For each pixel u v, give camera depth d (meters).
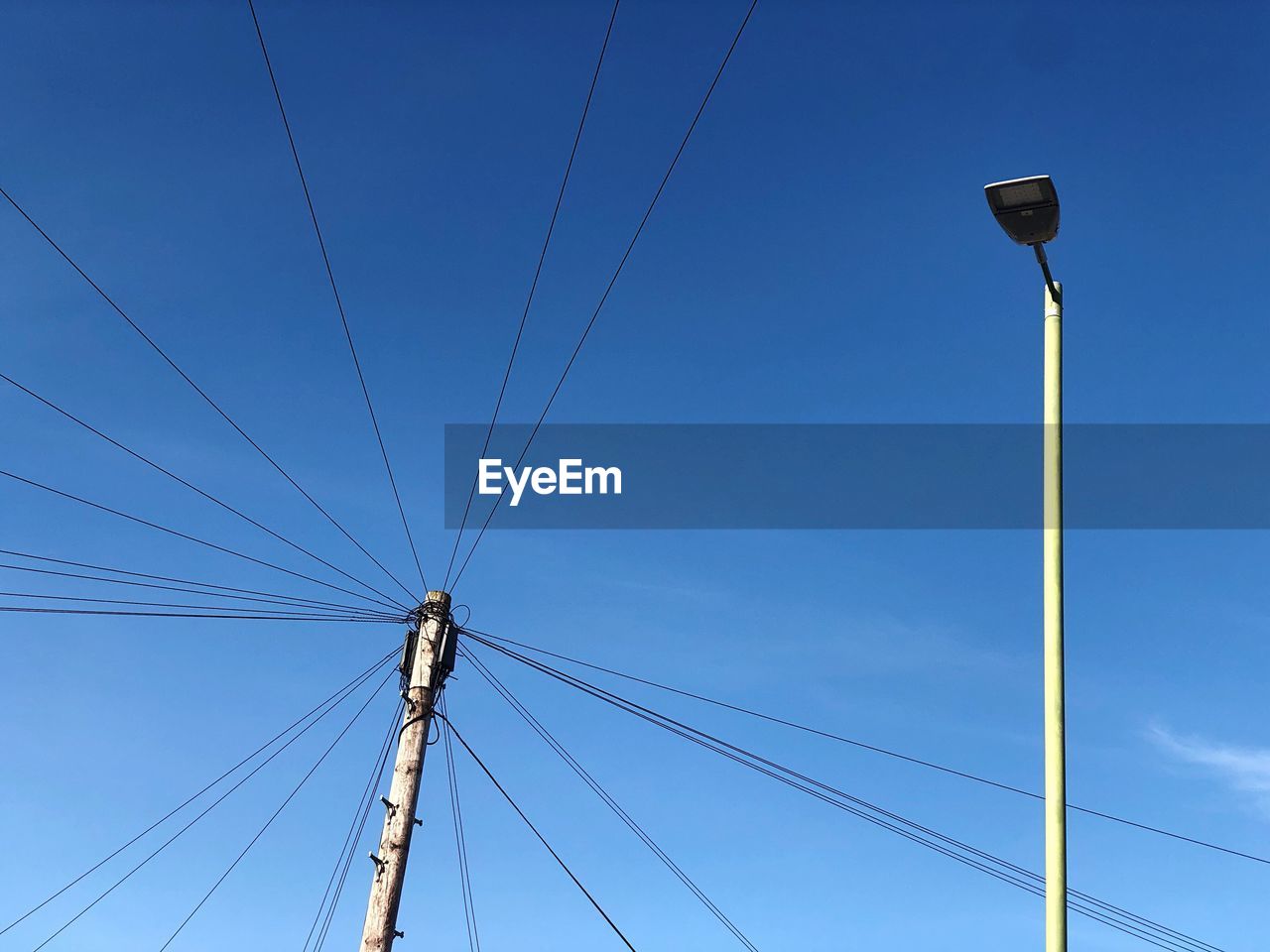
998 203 8.94
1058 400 8.93
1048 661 8.38
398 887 13.71
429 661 14.99
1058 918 7.84
